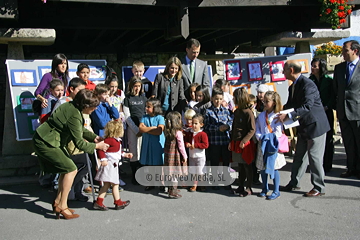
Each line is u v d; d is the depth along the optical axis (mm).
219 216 3777
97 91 4473
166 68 5105
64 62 4754
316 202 4168
